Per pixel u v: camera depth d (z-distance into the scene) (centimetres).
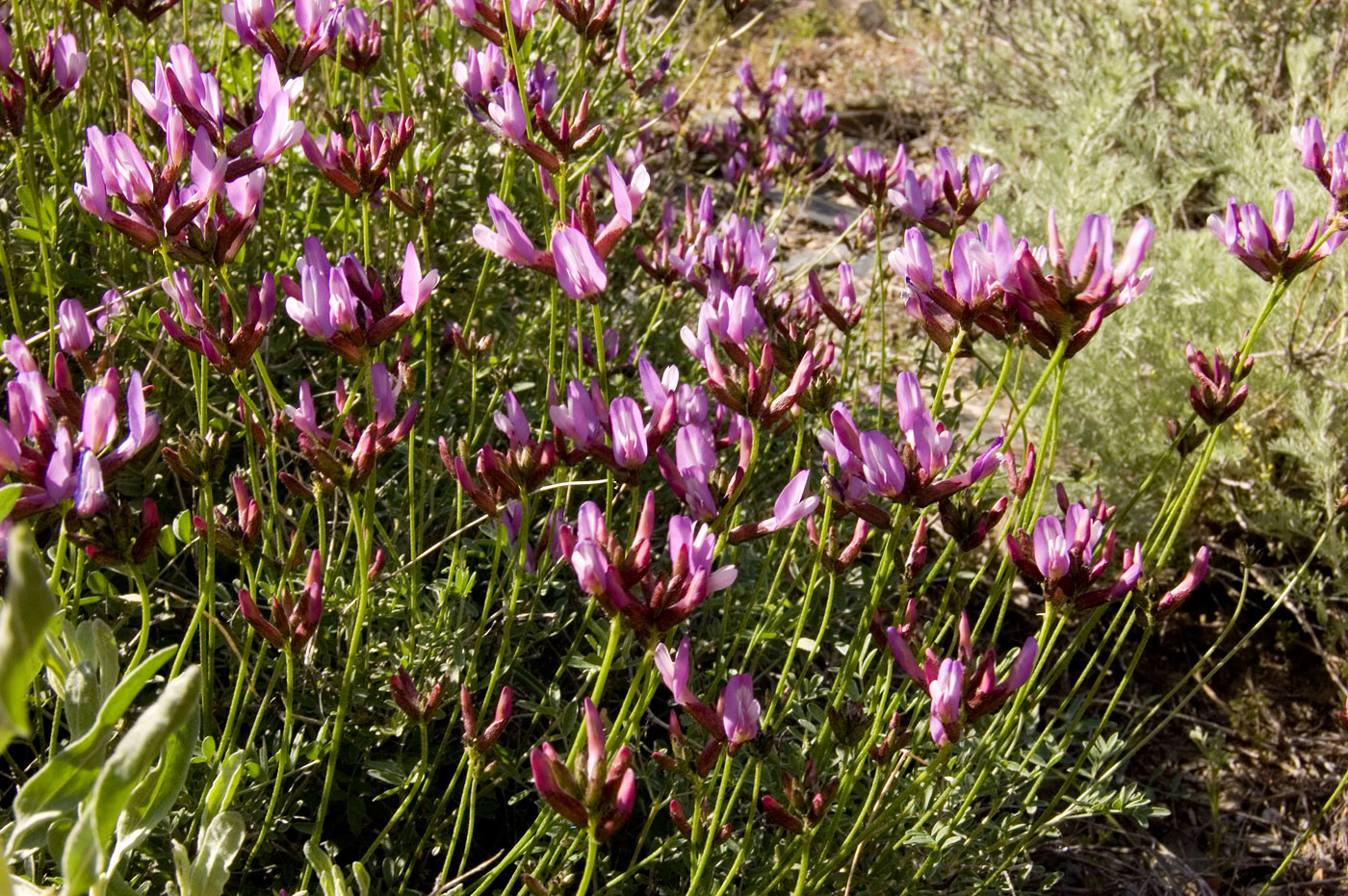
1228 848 346
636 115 501
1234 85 608
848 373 425
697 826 197
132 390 181
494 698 278
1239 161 489
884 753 222
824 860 249
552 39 384
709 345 218
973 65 682
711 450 198
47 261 270
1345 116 490
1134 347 438
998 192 543
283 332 317
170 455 201
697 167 607
